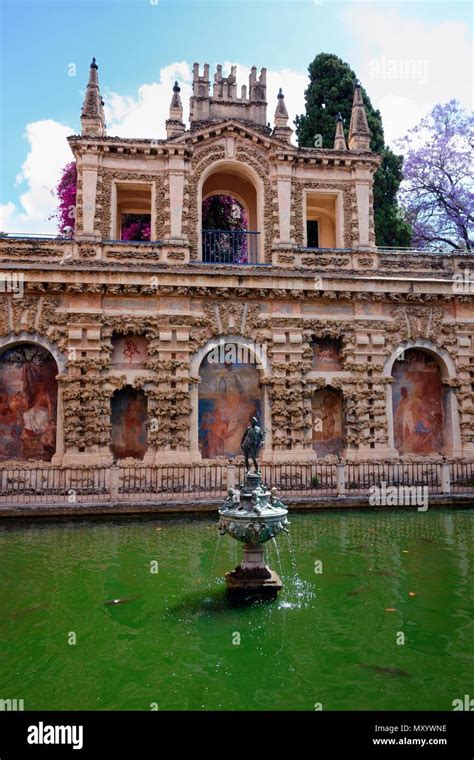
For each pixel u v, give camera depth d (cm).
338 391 2983
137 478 2631
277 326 2886
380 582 1391
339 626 1123
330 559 1596
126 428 2791
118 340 2802
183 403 2744
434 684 891
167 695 865
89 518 2144
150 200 3234
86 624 1134
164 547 1727
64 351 2711
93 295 2752
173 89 2995
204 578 1427
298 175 3056
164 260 2866
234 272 2828
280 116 3044
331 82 4209
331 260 3014
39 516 2156
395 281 2970
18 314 2697
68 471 2580
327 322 2942
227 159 2994
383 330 2988
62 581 1401
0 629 1107
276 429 2814
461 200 4562
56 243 2800
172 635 1082
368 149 3131
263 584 1297
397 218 4053
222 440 2838
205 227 4200
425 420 3062
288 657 988
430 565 1534
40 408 2742
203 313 2842
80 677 919
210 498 2334
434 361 3114
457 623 1133
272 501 1384
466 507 2383
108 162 2892
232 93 3148
